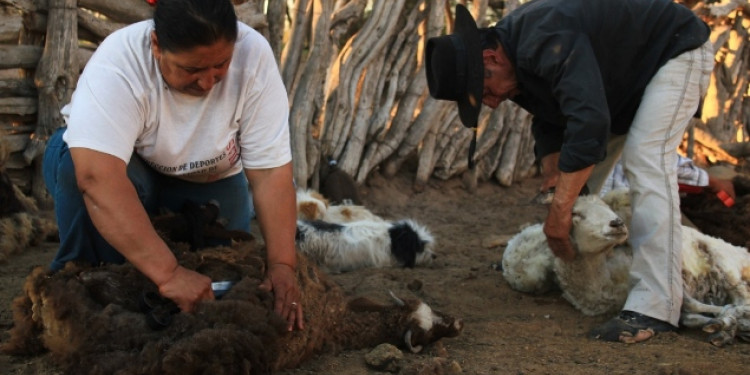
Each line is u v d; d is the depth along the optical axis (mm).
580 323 4562
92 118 3168
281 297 3441
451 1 10641
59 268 3715
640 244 4281
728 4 10000
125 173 3234
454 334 3969
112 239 3168
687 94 4133
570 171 3947
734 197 5859
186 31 2955
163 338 3127
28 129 6746
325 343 3742
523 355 3918
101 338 3203
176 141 3467
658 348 4035
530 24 3965
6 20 6445
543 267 5031
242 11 7203
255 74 3479
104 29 6816
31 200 6574
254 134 3555
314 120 7973
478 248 6617
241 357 3111
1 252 5570
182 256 3547
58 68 6512
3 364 3525
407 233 5977
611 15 4012
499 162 9039
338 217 6820
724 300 4793
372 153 8305
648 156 4195
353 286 5258
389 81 8438
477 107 4078
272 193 3578
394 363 3586
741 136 10586
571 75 3822
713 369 3715
